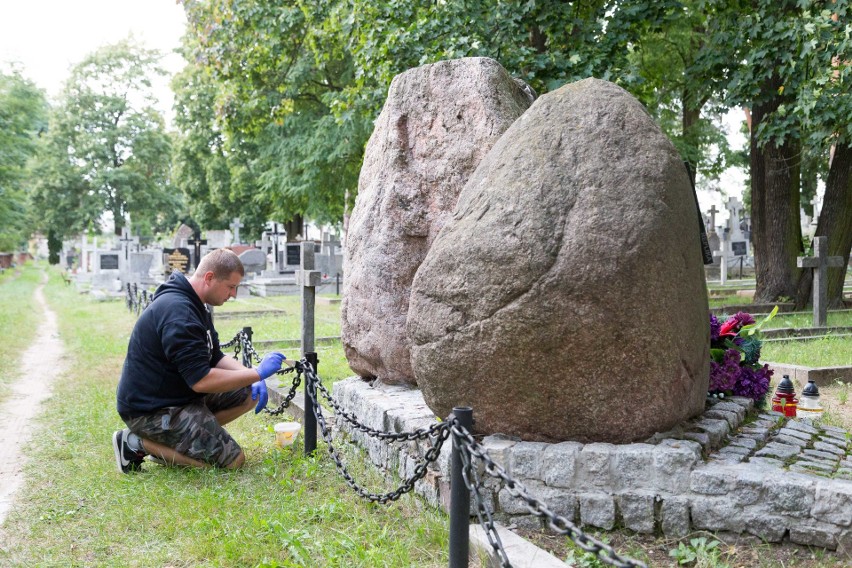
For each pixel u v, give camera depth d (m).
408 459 4.46
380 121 6.34
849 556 3.22
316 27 16.77
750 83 12.75
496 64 5.60
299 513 4.17
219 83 19.70
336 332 13.47
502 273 3.82
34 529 4.16
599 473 3.65
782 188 15.49
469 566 3.47
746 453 3.93
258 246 33.00
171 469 5.23
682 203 3.87
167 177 56.88
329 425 6.04
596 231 3.69
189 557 3.69
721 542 3.42
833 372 7.86
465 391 4.00
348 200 25.81
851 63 11.47
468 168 5.46
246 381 5.07
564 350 3.72
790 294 15.62
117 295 26.06
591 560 3.34
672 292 3.74
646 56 19.16
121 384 5.23
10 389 9.18
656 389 3.73
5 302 24.84
